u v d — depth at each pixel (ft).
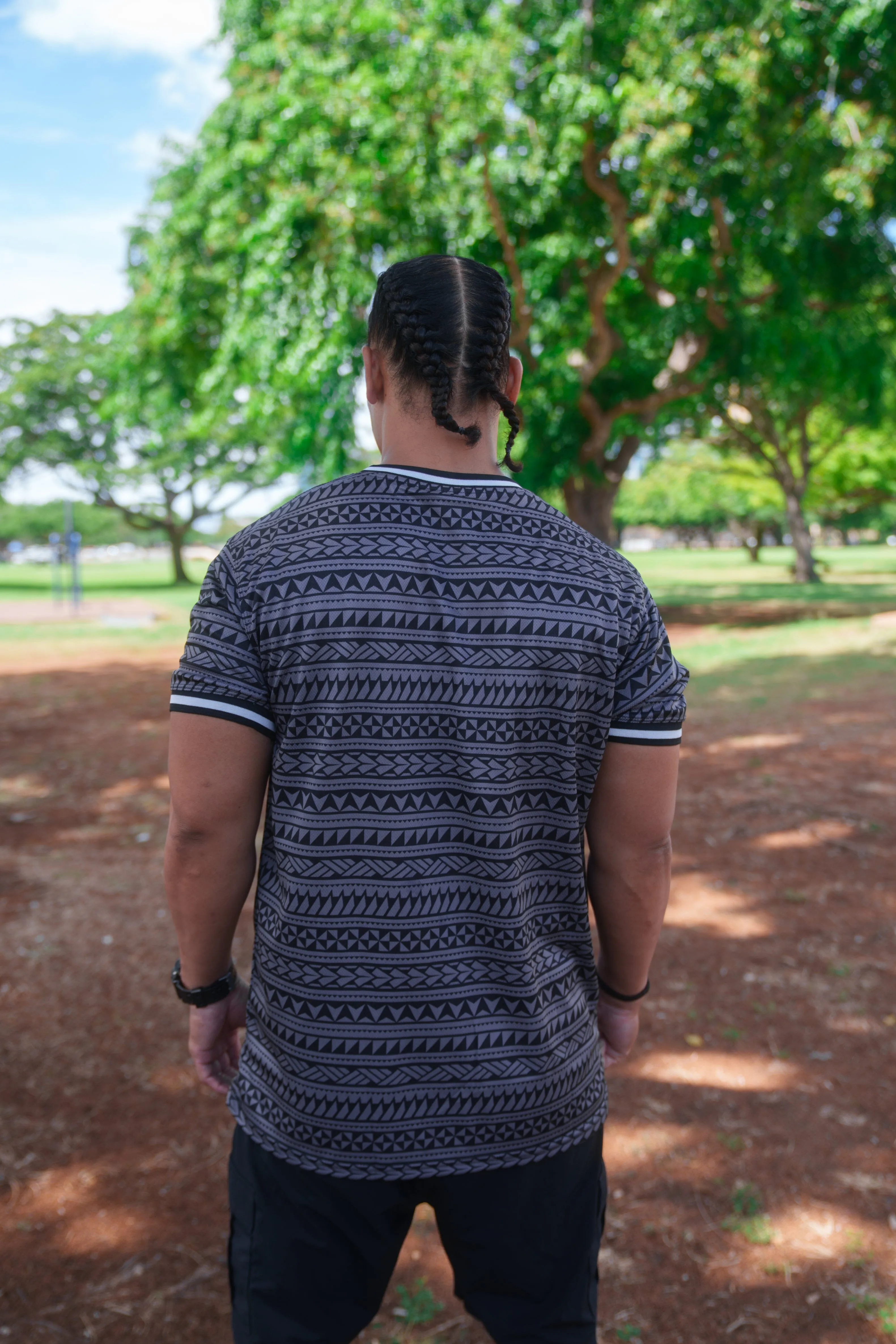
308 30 41.01
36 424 114.62
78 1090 9.64
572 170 41.63
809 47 38.83
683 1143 8.80
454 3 38.01
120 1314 6.83
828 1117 9.16
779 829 18.06
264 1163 3.74
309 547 3.46
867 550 256.11
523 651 3.44
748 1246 7.48
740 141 39.75
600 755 3.66
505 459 4.04
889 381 68.85
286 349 45.68
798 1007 11.36
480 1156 3.62
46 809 20.08
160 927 13.79
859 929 13.48
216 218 48.21
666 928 13.76
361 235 42.55
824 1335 6.62
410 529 3.51
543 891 3.69
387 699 3.40
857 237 48.01
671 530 313.73
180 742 3.50
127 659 46.96
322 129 39.50
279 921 3.55
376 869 3.45
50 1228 7.69
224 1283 7.16
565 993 3.79
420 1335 6.75
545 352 54.08
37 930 13.62
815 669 38.34
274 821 3.58
